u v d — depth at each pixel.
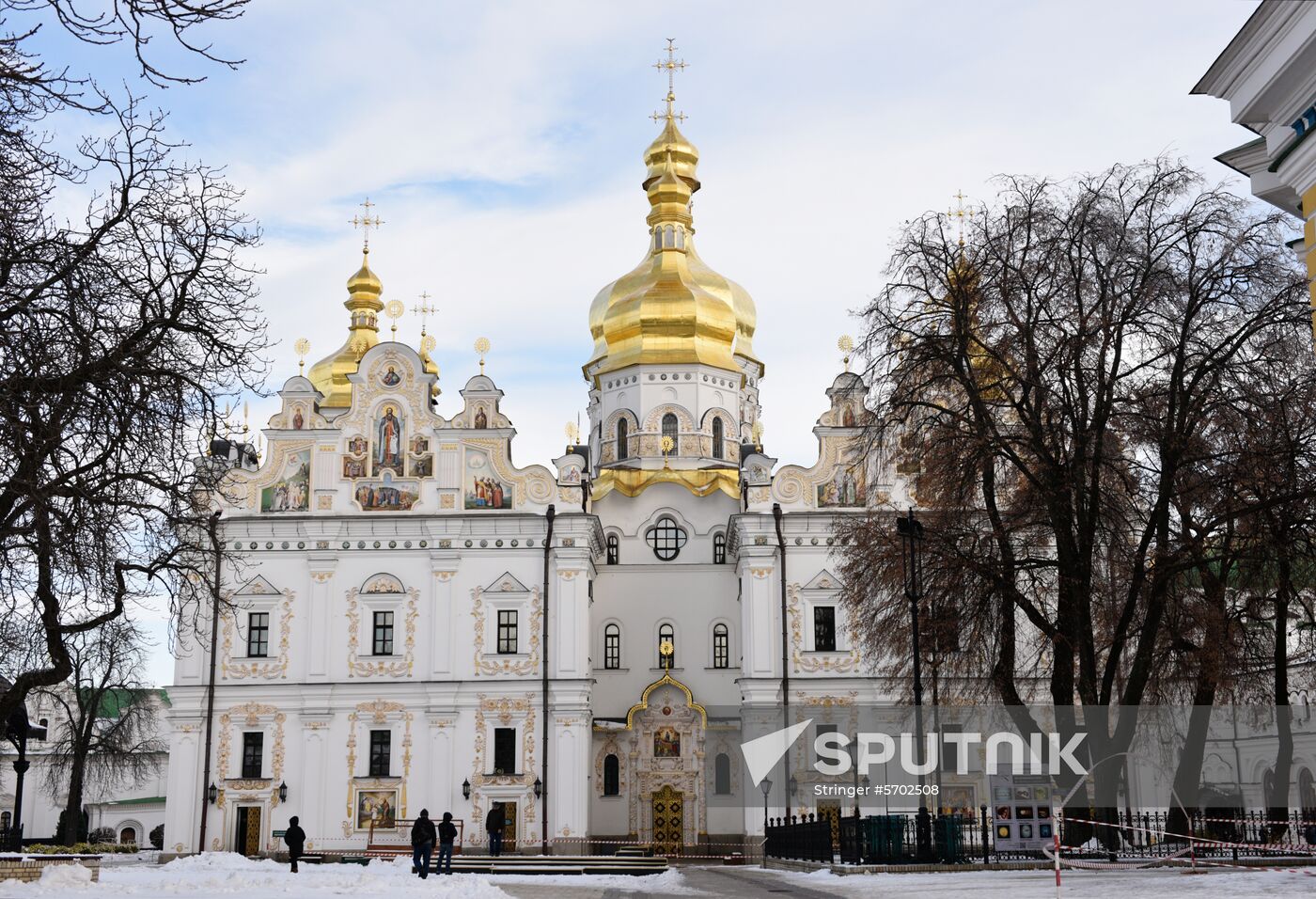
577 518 68.50
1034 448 36.22
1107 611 37.31
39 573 23.73
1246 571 38.22
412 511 69.06
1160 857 34.88
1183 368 35.88
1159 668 37.53
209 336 24.31
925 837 38.19
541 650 67.44
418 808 66.25
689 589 75.00
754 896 30.39
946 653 40.06
